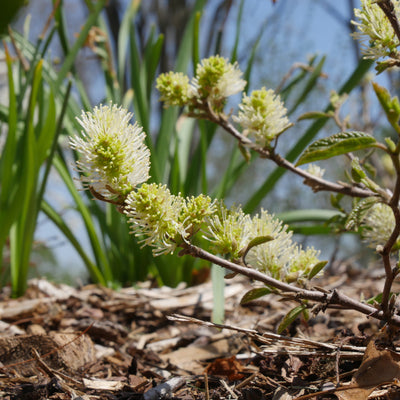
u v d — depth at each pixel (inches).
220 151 109.0
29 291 31.0
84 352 20.8
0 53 39.3
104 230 36.7
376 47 17.6
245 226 17.6
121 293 30.3
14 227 31.7
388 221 19.2
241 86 20.2
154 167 31.9
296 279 17.9
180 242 16.8
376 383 16.8
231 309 26.9
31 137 28.0
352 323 22.4
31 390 18.5
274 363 18.9
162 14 87.7
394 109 15.4
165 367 20.9
